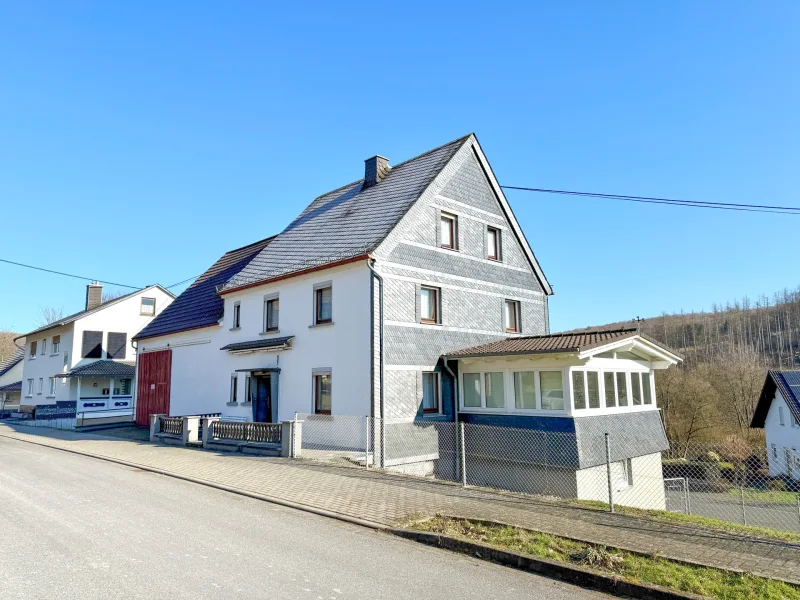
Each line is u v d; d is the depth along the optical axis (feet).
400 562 21.72
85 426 86.07
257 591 17.88
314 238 67.56
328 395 57.52
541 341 56.39
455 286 62.90
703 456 116.98
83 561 20.52
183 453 53.16
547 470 51.47
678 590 18.72
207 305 82.07
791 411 96.48
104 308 124.36
